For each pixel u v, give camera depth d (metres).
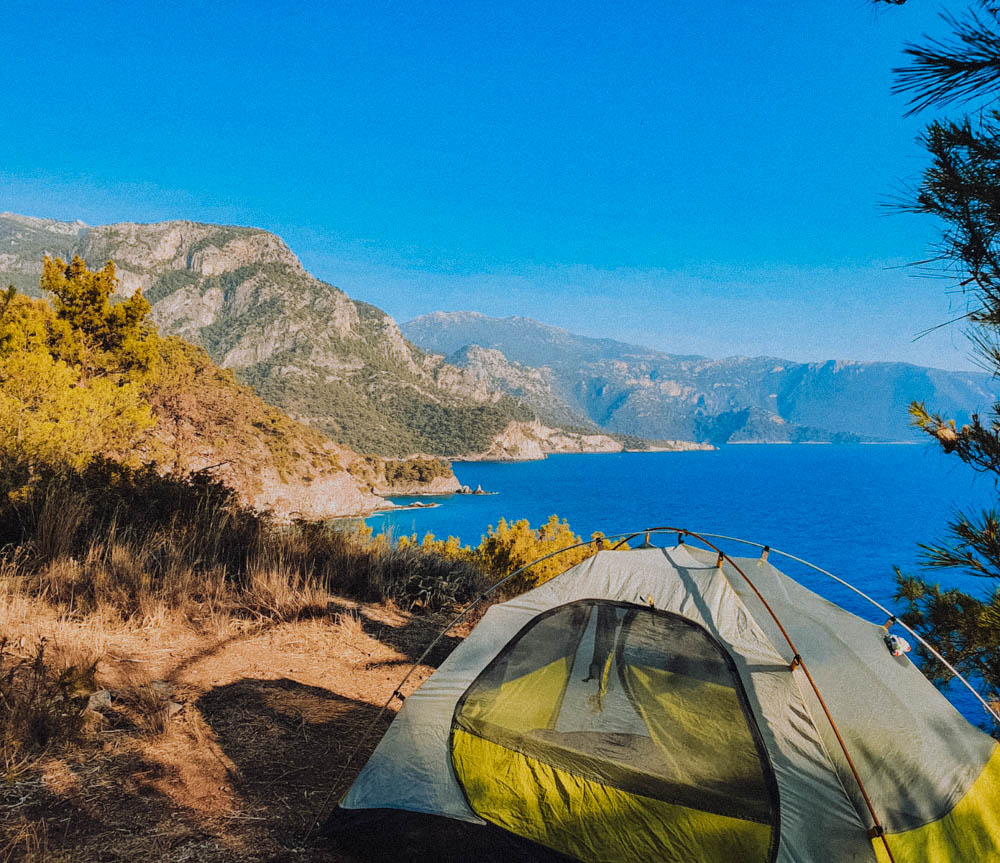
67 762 3.24
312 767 3.61
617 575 3.65
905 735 2.98
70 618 5.13
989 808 2.89
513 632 3.54
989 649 4.58
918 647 4.91
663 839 2.84
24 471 7.48
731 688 3.10
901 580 5.14
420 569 8.72
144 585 5.82
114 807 2.94
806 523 152.50
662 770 2.96
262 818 3.05
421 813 3.04
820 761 2.87
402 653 5.87
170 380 25.25
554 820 2.96
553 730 3.15
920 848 2.72
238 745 3.73
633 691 3.19
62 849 2.57
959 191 2.72
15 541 6.41
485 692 3.35
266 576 6.86
